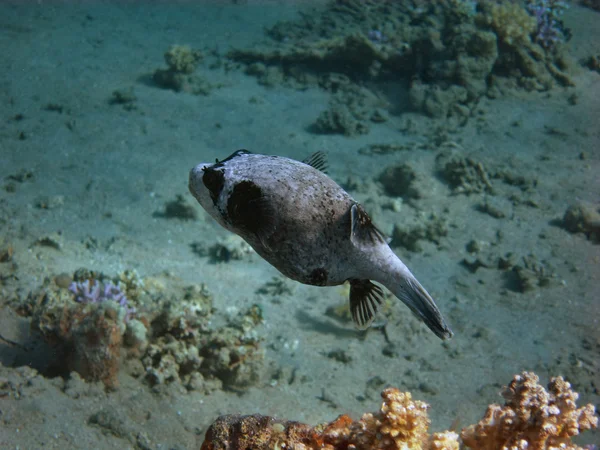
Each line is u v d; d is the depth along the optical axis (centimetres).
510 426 308
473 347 1083
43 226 1220
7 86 1870
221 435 341
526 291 1256
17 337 799
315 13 2678
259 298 1125
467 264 1347
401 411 288
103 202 1365
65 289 863
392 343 1063
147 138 1689
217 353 841
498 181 1694
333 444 314
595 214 1480
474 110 2064
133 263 1136
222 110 1922
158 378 764
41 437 573
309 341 1033
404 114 2050
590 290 1263
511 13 2194
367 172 1662
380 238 246
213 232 1328
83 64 2091
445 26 2228
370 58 2156
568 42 2520
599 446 856
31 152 1541
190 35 2445
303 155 1717
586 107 2094
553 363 1041
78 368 713
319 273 247
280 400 849
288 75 2194
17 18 2392
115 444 608
